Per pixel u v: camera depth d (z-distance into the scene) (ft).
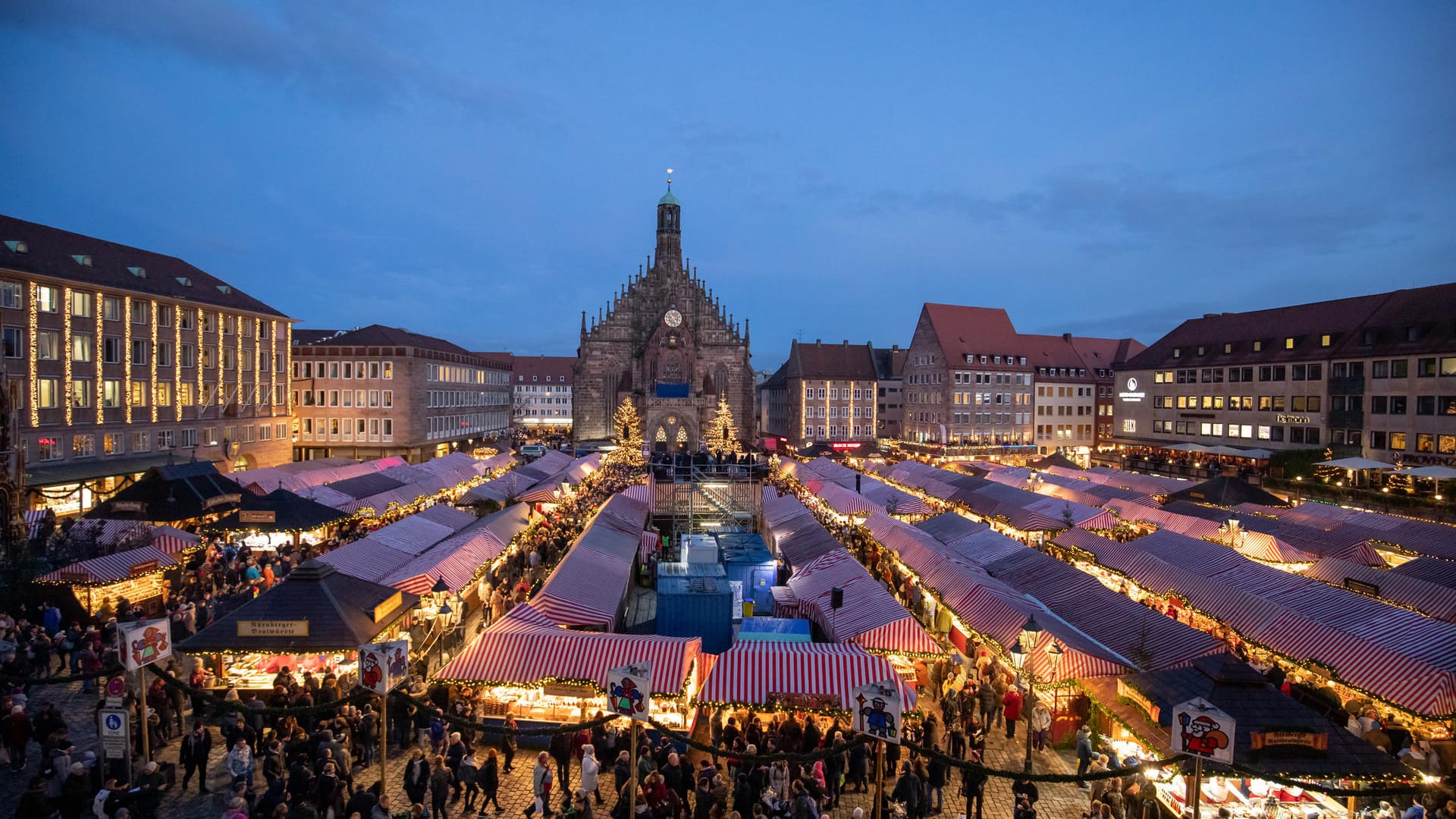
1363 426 203.92
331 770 46.80
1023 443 334.03
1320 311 229.66
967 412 325.62
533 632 65.36
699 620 85.30
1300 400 223.71
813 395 378.73
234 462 198.90
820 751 40.88
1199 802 41.88
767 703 58.90
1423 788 39.04
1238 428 245.04
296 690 61.72
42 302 147.95
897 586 103.40
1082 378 345.92
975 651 80.28
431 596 87.04
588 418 354.13
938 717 68.13
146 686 65.00
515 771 58.65
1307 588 77.30
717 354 353.72
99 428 159.74
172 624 78.13
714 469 176.45
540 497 148.77
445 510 120.78
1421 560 88.99
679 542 144.25
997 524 131.13
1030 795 48.19
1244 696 50.16
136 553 87.20
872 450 282.36
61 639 74.18
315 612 65.31
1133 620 70.69
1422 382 188.24
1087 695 59.21
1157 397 278.46
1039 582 85.35
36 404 146.61
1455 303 188.96
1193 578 83.71
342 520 120.98
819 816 46.96
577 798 48.32
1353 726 58.70
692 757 60.85
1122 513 128.47
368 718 58.95
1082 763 54.03
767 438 403.34
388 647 45.34
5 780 53.57
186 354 185.57
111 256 177.68
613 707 42.09
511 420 390.01
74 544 89.10
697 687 64.64
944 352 326.65
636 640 64.75
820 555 100.01
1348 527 104.94
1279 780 37.93
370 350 255.91
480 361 331.36
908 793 50.31
